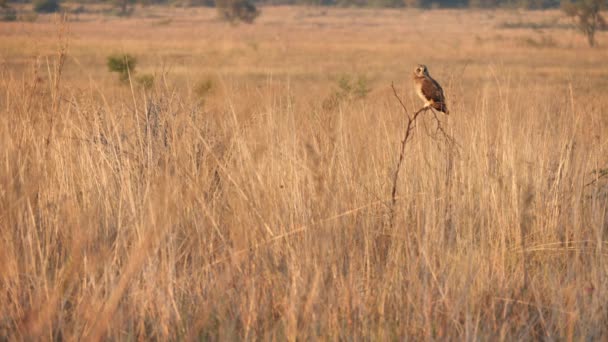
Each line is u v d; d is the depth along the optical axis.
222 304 12.73
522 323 12.75
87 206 15.97
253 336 12.01
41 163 16.55
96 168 17.34
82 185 16.78
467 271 13.59
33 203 15.40
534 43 156.25
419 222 15.80
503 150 19.09
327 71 91.38
